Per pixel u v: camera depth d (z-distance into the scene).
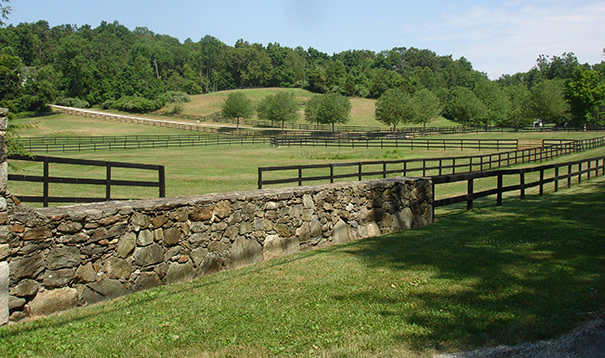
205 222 6.63
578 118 79.81
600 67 89.00
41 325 4.67
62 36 160.50
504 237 8.18
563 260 6.45
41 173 23.22
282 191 7.87
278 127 90.56
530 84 159.38
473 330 4.30
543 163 29.25
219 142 56.78
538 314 4.62
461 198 11.59
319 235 8.41
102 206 5.70
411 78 137.00
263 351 4.01
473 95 84.44
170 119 100.44
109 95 115.25
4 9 10.30
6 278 4.69
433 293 5.35
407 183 10.17
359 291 5.55
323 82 152.12
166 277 6.12
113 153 43.81
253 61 162.50
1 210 4.66
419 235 8.97
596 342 4.05
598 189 15.35
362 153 37.12
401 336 4.22
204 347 4.12
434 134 64.31
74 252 5.25
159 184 8.41
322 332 4.38
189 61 169.50
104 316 4.93
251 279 6.29
